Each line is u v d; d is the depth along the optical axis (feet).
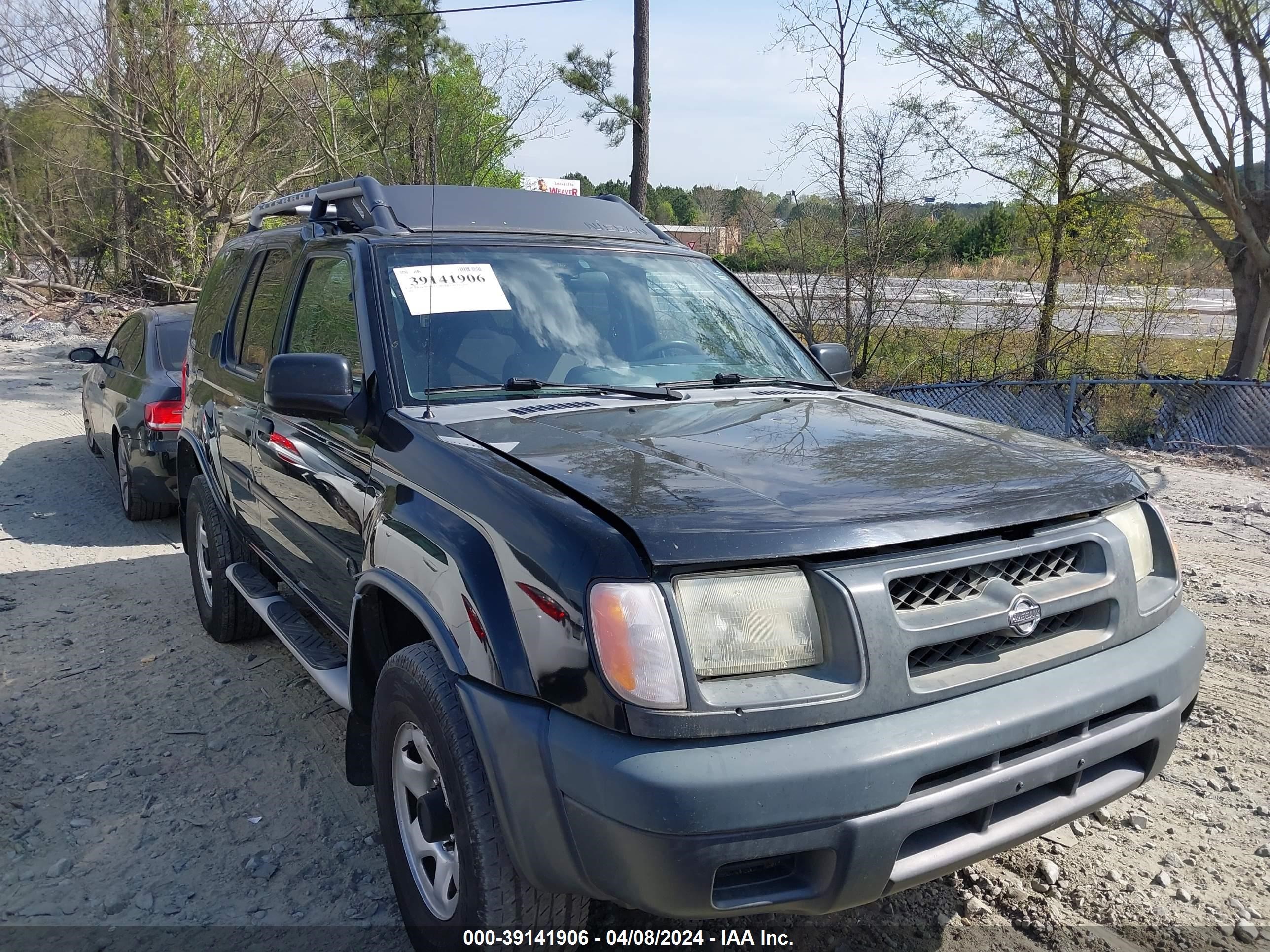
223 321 16.48
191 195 70.74
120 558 21.86
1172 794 12.01
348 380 10.27
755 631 7.14
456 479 8.72
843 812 6.79
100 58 66.49
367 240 12.07
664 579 7.04
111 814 11.59
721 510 7.53
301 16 67.46
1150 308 46.44
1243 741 13.26
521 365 11.37
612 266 13.21
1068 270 46.37
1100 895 10.08
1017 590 7.84
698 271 14.21
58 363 54.54
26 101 72.13
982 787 7.34
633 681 6.85
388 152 75.20
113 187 75.82
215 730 13.73
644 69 54.24
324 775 12.55
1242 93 37.60
